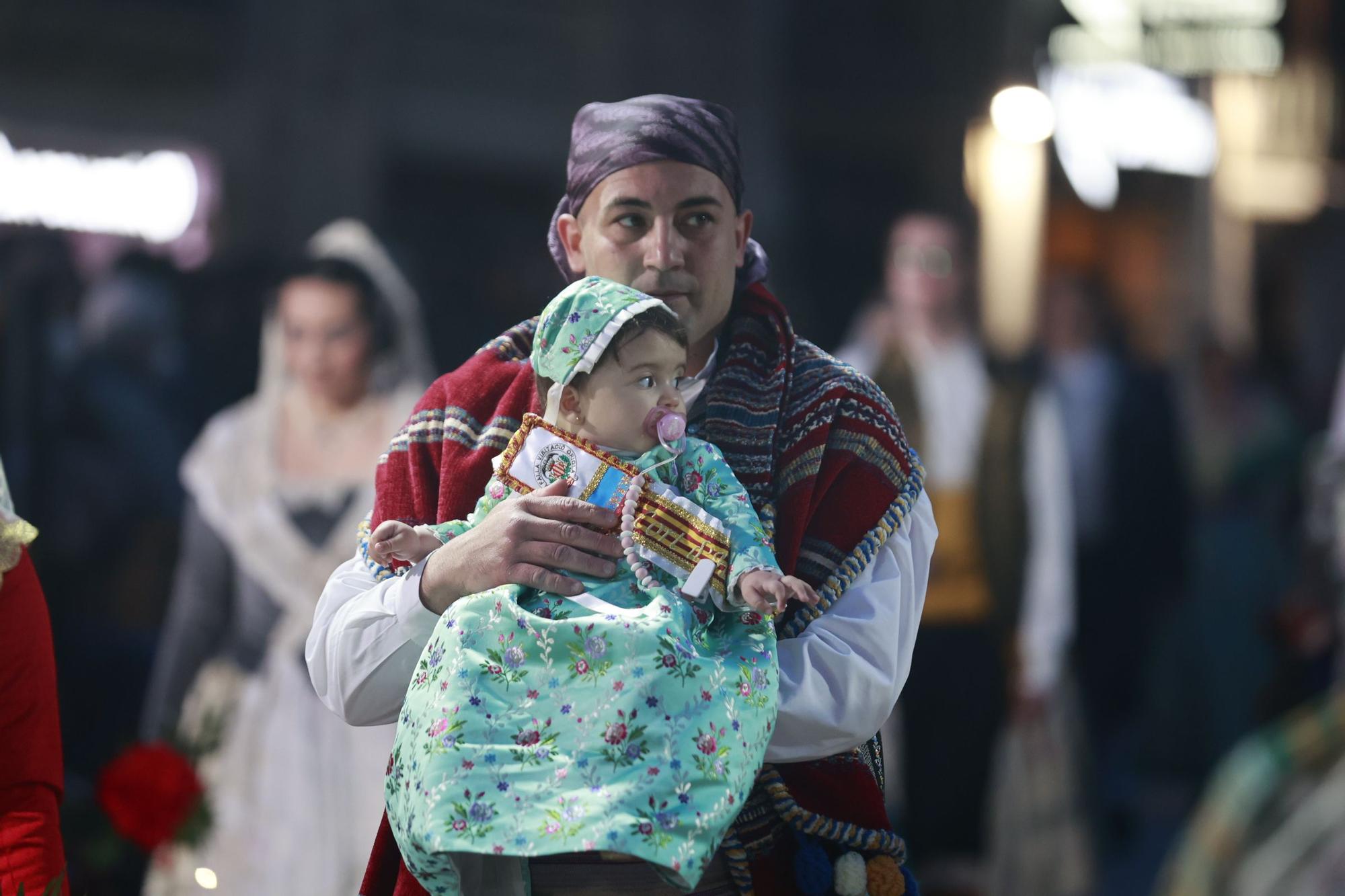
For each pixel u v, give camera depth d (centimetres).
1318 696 1641
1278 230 4716
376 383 1500
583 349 752
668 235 805
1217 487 2783
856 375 827
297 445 1472
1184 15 4559
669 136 806
